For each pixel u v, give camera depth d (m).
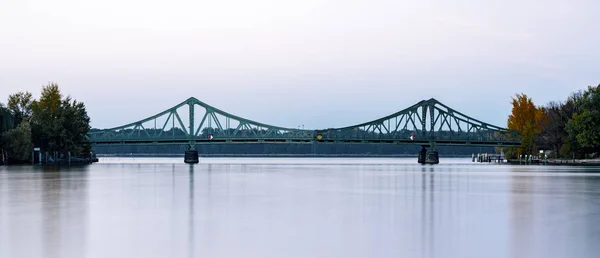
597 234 37.38
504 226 40.50
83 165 184.38
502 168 151.25
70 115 183.50
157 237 36.47
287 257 31.33
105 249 33.03
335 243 34.69
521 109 193.00
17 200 58.00
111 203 55.22
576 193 66.56
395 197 62.06
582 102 160.00
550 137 177.50
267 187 77.50
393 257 31.25
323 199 59.88
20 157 158.88
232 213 47.69
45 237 36.47
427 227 40.16
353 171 140.12
